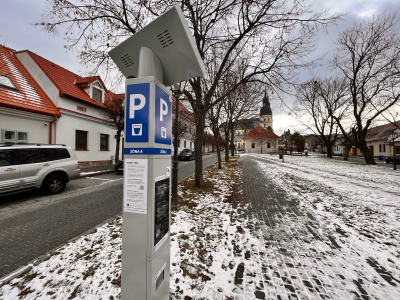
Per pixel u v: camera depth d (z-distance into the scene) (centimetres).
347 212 476
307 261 268
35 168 582
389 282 228
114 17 555
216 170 1277
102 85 1417
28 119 930
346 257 279
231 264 259
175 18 129
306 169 1384
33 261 263
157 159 140
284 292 210
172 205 508
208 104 695
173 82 183
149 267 134
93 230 360
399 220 425
